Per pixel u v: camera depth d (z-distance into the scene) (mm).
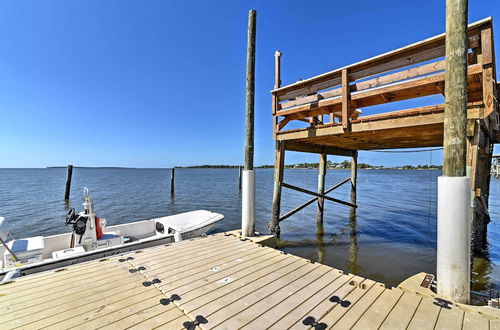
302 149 7898
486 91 3586
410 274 5133
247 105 4859
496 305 2367
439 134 5340
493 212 11641
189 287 2738
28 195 18828
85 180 38344
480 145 4320
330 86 5383
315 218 10688
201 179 42438
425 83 3996
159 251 3941
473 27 3658
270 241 4723
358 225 9414
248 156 4871
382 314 2246
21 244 4535
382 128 4676
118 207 14133
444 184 2539
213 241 4504
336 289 2719
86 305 2357
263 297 2537
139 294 2576
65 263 4113
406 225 9453
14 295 2523
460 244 2449
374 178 44906
